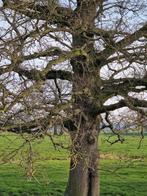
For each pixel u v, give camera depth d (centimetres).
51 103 1507
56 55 1623
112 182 4484
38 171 1611
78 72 1722
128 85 1711
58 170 5375
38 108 1430
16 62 1453
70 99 1555
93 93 1684
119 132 1731
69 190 1902
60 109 1482
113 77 1703
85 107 1691
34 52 1570
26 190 3912
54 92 1520
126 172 5250
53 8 1584
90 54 1711
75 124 1585
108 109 1709
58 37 1628
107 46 1722
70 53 1568
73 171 1889
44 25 1544
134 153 6294
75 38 1750
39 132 1438
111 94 1716
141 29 1736
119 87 1712
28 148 1430
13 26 1505
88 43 1644
